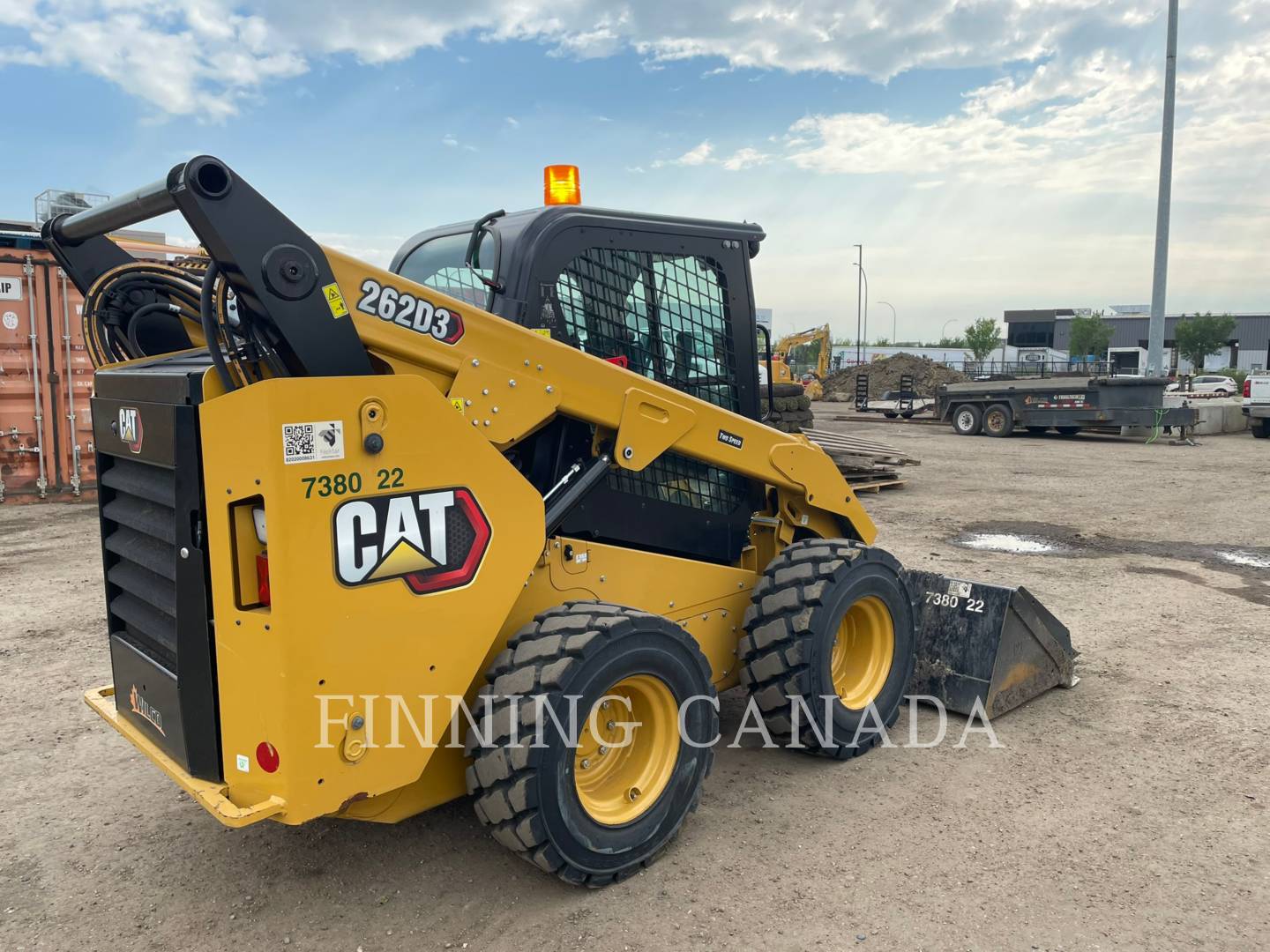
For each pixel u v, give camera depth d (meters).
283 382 2.29
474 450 2.73
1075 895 2.94
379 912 2.87
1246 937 2.73
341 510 2.43
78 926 2.83
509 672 2.81
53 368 10.12
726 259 3.96
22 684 4.89
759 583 3.87
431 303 2.73
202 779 2.63
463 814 3.51
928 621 4.58
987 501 10.80
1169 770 3.85
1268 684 4.84
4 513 9.70
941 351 73.19
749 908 2.88
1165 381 17.62
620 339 3.58
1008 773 3.83
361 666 2.51
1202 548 8.13
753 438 3.79
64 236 3.19
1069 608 6.24
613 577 3.43
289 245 2.38
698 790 3.21
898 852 3.20
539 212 3.37
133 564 2.99
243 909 2.91
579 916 2.84
